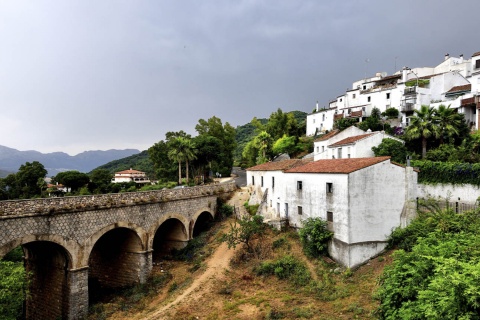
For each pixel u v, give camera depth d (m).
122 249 35.44
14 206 23.84
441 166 32.38
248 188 52.09
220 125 74.88
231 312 25.17
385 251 29.75
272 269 30.94
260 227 37.88
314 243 31.44
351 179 28.83
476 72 46.56
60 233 26.62
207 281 30.55
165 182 69.75
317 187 33.09
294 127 77.50
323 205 32.09
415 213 30.69
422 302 14.48
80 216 28.08
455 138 40.19
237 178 74.19
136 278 34.12
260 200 47.28
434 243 21.28
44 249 29.16
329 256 31.22
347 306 23.78
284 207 39.66
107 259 36.97
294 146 67.31
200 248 38.91
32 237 24.89
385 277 19.88
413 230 28.70
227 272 31.94
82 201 28.28
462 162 33.16
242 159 97.38
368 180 29.39
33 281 31.17
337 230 30.17
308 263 31.08
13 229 23.91
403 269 18.09
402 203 30.59
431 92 54.69
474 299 12.01
